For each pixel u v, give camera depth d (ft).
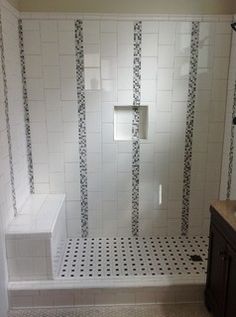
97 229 8.13
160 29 6.98
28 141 7.47
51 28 6.87
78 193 7.87
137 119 7.64
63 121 7.39
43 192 7.81
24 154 7.30
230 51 7.17
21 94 7.09
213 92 7.40
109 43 7.00
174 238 8.18
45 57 7.01
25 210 6.86
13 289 5.99
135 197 7.97
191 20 6.97
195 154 7.75
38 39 6.91
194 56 7.16
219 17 6.98
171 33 7.01
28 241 5.95
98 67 7.11
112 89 7.25
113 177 7.81
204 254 7.39
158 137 7.60
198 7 6.95
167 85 7.29
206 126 7.59
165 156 7.73
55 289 6.04
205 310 6.00
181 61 7.18
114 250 7.55
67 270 6.67
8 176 6.17
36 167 7.64
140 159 7.72
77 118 7.39
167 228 8.22
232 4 6.95
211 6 6.95
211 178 7.95
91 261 7.05
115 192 7.91
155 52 7.09
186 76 7.27
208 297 5.82
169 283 6.18
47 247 6.02
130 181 7.86
